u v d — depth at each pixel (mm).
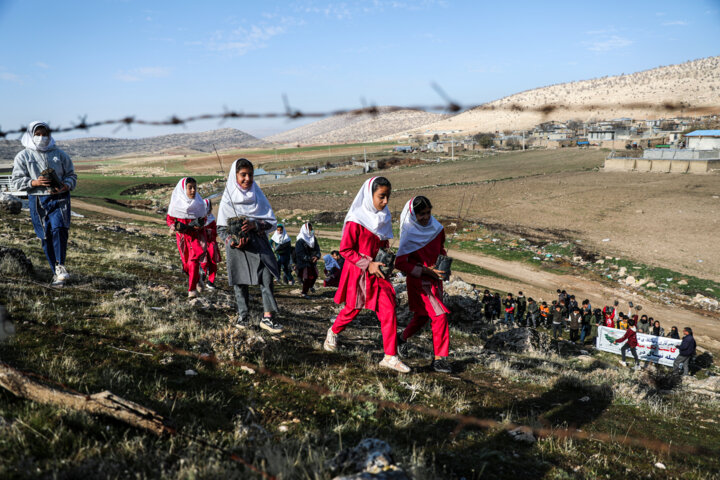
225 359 4543
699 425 5219
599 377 7410
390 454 2666
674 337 16359
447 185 75812
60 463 2395
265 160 157375
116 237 21062
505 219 48750
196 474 2494
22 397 2926
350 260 4980
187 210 7336
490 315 18656
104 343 4434
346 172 108750
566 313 19844
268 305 5629
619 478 3318
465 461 3195
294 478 2564
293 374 4461
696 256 33344
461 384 5086
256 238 5547
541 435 3902
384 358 5242
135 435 2818
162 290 7926
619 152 86250
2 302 5191
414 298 5484
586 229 42969
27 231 15523
